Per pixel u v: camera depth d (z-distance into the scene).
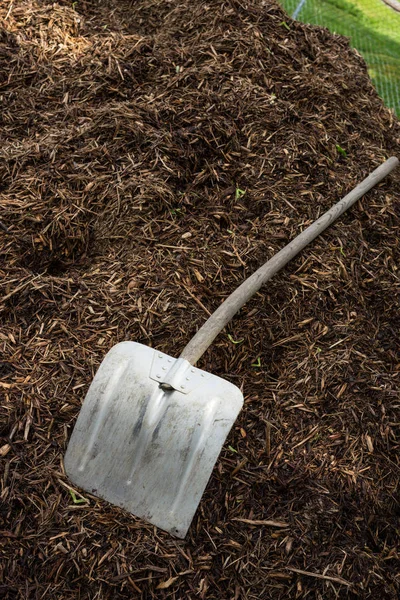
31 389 2.34
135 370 2.14
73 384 2.38
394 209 3.10
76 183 2.88
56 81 3.38
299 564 2.16
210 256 2.73
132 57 3.41
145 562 2.11
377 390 2.53
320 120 3.30
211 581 2.11
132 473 2.07
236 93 3.23
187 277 2.66
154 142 2.98
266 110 3.21
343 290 2.79
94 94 3.26
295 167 3.07
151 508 2.04
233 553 2.15
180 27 3.66
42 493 2.17
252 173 3.01
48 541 2.10
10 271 2.64
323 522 2.23
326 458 2.36
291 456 2.35
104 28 3.78
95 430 2.10
